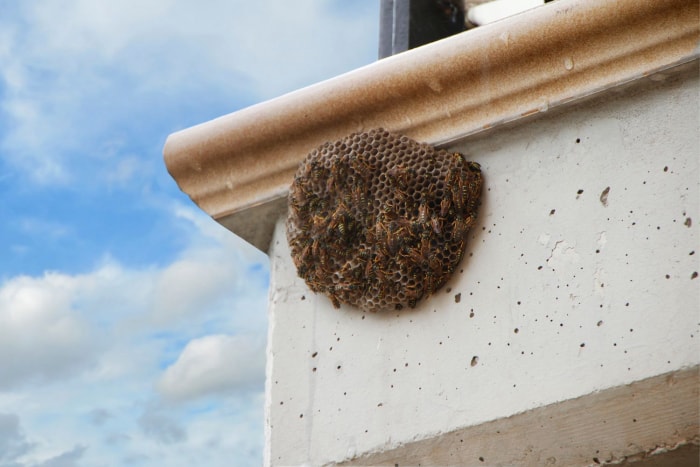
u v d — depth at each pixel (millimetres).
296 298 1754
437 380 1677
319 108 1724
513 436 1646
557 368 1632
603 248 1641
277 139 1743
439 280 1685
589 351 1624
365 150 1700
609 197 1649
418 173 1686
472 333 1671
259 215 1777
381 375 1699
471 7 1893
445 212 1675
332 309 1734
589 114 1673
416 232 1669
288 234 1733
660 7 1630
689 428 1599
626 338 1614
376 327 1712
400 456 1681
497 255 1677
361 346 1715
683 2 1625
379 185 1689
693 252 1607
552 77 1668
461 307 1681
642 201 1637
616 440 1621
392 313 1708
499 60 1675
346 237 1692
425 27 1879
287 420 1724
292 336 1744
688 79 1645
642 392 1604
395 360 1697
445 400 1669
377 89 1706
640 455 1618
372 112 1713
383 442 1684
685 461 1613
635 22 1639
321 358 1728
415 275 1680
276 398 1733
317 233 1701
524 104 1680
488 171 1698
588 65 1658
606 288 1631
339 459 1696
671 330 1601
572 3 1653
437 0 1891
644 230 1629
